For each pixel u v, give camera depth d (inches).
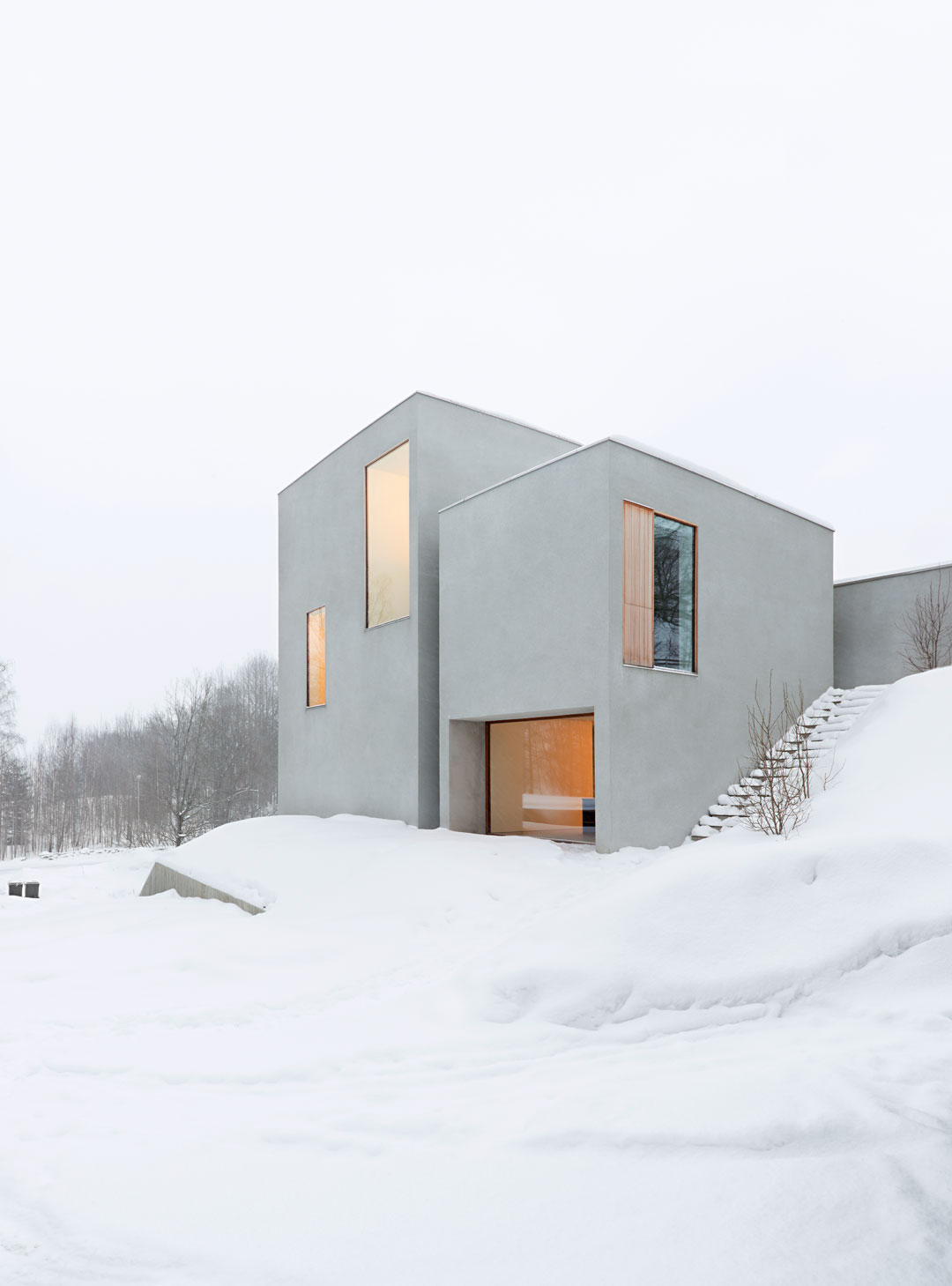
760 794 391.2
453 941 279.0
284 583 691.4
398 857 389.7
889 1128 123.3
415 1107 140.6
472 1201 109.3
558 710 426.6
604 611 392.2
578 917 217.3
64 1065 176.6
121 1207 111.7
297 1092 152.3
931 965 184.2
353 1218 106.2
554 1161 118.7
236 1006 220.1
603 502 396.2
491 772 502.6
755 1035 168.1
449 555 492.7
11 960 294.4
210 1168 121.7
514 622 442.9
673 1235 100.2
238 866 441.7
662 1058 158.6
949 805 334.6
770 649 478.3
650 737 402.9
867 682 575.2
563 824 526.6
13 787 1903.3
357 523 587.2
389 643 539.8
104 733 2662.4
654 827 401.1
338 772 591.2
